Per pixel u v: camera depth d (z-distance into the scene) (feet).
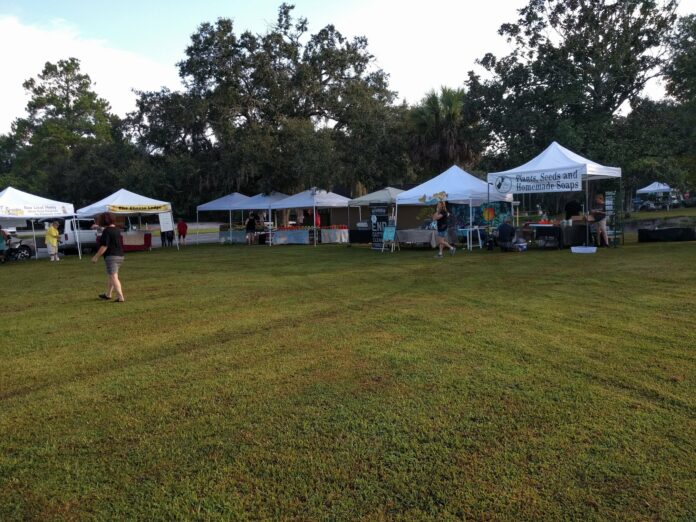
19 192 58.18
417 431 11.22
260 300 27.99
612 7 73.97
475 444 10.55
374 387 13.89
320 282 34.01
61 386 14.85
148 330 21.66
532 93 77.00
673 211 131.54
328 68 92.27
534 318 21.12
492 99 79.87
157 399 13.60
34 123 223.30
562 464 9.68
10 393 14.46
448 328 20.01
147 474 9.85
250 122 91.15
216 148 95.71
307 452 10.48
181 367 16.31
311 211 98.02
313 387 14.07
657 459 9.71
